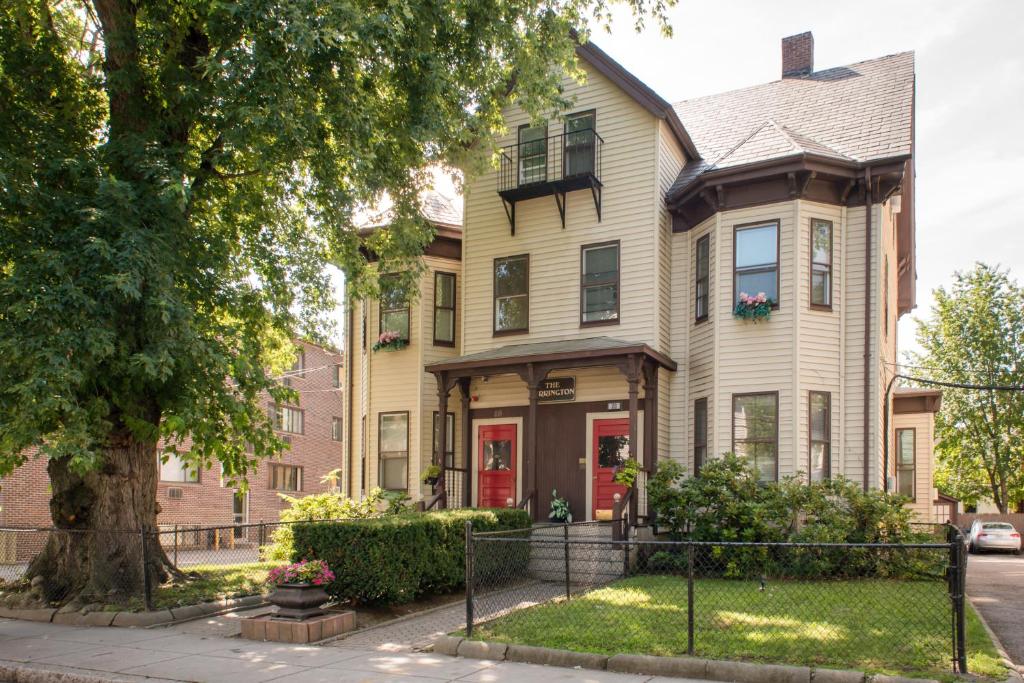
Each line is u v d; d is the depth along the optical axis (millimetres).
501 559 14000
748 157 17188
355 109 11984
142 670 8289
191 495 31641
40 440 10320
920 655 7734
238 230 15219
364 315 21219
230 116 11586
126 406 12391
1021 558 26875
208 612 11969
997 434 35938
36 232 10633
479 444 19719
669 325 18516
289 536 17703
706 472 14992
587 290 18750
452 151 15352
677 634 8781
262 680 7711
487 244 20031
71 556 12656
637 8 14805
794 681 7148
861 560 13680
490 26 13609
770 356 16484
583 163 19172
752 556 13812
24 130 12094
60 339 9766
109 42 12312
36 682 8305
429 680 7516
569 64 15547
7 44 12352
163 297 10414
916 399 27469
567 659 8102
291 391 13406
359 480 20719
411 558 11680
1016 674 7094
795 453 15930
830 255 16875
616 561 14328
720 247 17219
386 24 11406
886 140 17203
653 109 18141
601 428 18219
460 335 20812
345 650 9180
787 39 23469
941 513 32188
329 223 14836
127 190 10883
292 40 10578
